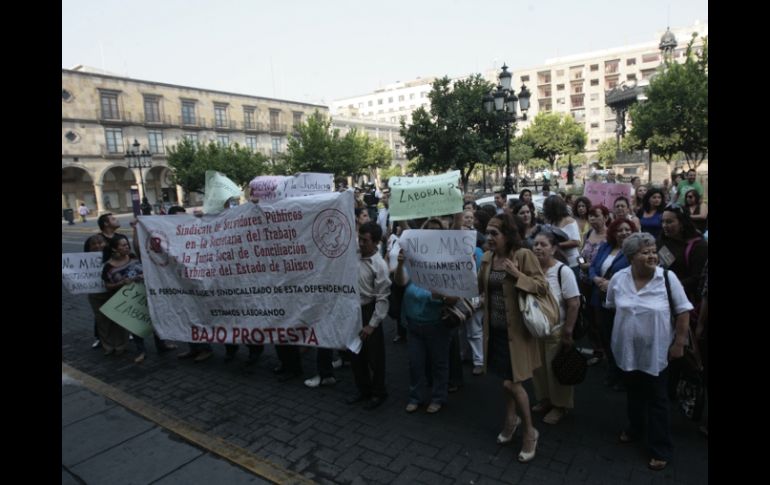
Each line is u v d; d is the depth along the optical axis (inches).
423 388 171.6
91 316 338.6
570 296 149.2
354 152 1764.3
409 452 144.0
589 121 3572.8
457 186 179.5
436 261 154.2
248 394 192.9
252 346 218.1
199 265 209.9
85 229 1259.2
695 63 921.5
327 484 130.1
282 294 191.5
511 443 146.3
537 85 3686.0
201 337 214.8
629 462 134.0
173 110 1924.2
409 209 186.7
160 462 145.1
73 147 1669.5
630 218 216.8
